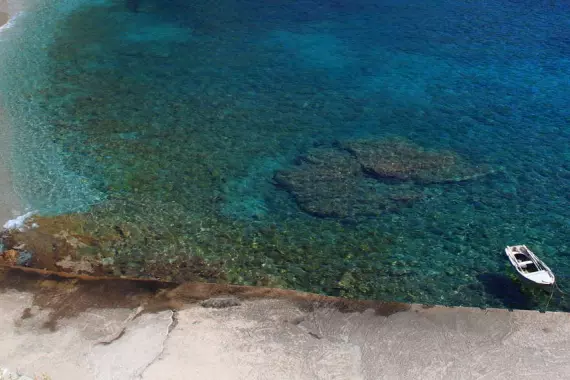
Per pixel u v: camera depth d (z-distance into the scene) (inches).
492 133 710.5
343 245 510.9
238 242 510.3
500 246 511.5
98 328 387.2
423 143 685.3
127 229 518.6
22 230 510.6
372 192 586.2
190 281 454.9
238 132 711.7
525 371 357.1
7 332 382.9
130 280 433.7
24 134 685.9
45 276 436.1
